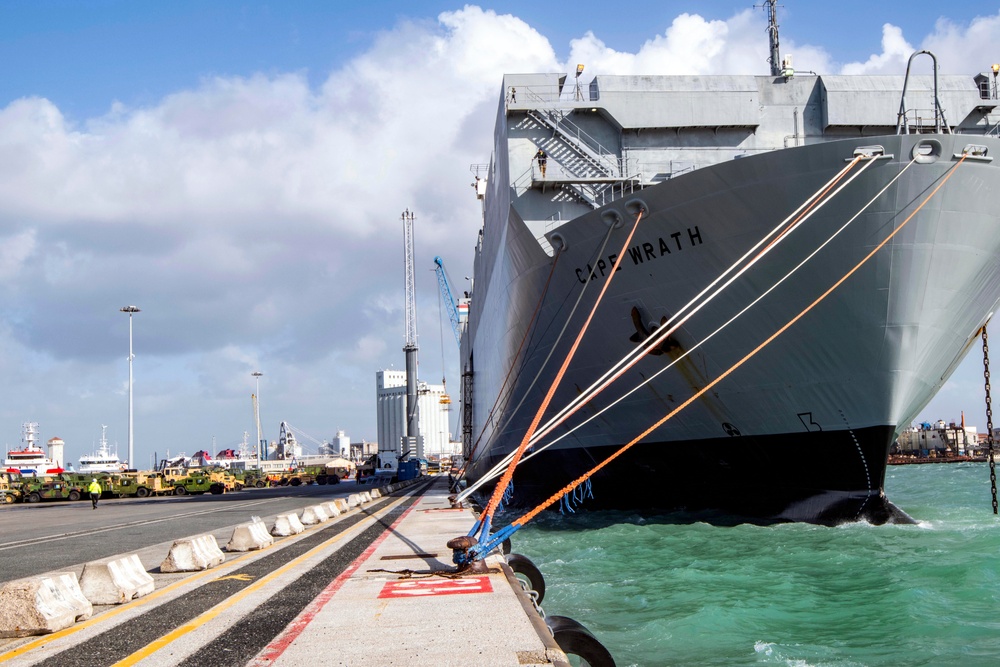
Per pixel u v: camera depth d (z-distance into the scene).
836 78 28.78
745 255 18.61
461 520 22.31
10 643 7.60
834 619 13.09
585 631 7.86
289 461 163.62
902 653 11.02
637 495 28.03
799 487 23.20
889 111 28.25
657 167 28.16
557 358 27.95
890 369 20.41
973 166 18.50
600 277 23.97
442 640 7.14
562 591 16.33
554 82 28.61
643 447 26.38
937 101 19.02
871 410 20.95
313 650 6.93
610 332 24.64
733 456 24.11
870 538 20.12
